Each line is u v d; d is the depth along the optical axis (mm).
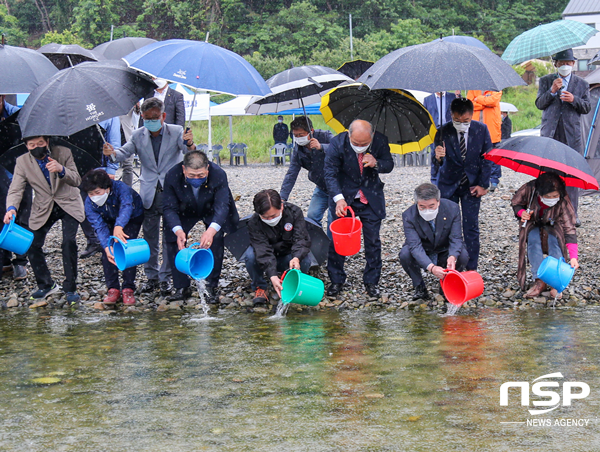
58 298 6578
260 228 6043
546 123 7809
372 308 6164
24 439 3113
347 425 3234
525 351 4508
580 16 40844
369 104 6625
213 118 40094
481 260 7512
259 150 33594
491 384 3826
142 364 4359
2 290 6922
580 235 8273
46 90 5742
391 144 6801
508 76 5723
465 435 3102
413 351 4562
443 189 6488
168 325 5566
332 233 6074
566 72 7391
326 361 4355
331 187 6277
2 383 3980
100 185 5797
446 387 3783
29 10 58219
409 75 5691
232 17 52000
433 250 6258
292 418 3336
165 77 5676
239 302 6418
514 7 58438
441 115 7695
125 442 3061
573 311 5824
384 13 54281
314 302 5895
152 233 6691
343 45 49219
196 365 4316
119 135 7605
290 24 52125
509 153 5848
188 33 52219
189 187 6070
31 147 5914
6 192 7051
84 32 51531
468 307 6094
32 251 6461
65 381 4008
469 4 57688
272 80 7574
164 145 6465
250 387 3836
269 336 5109
